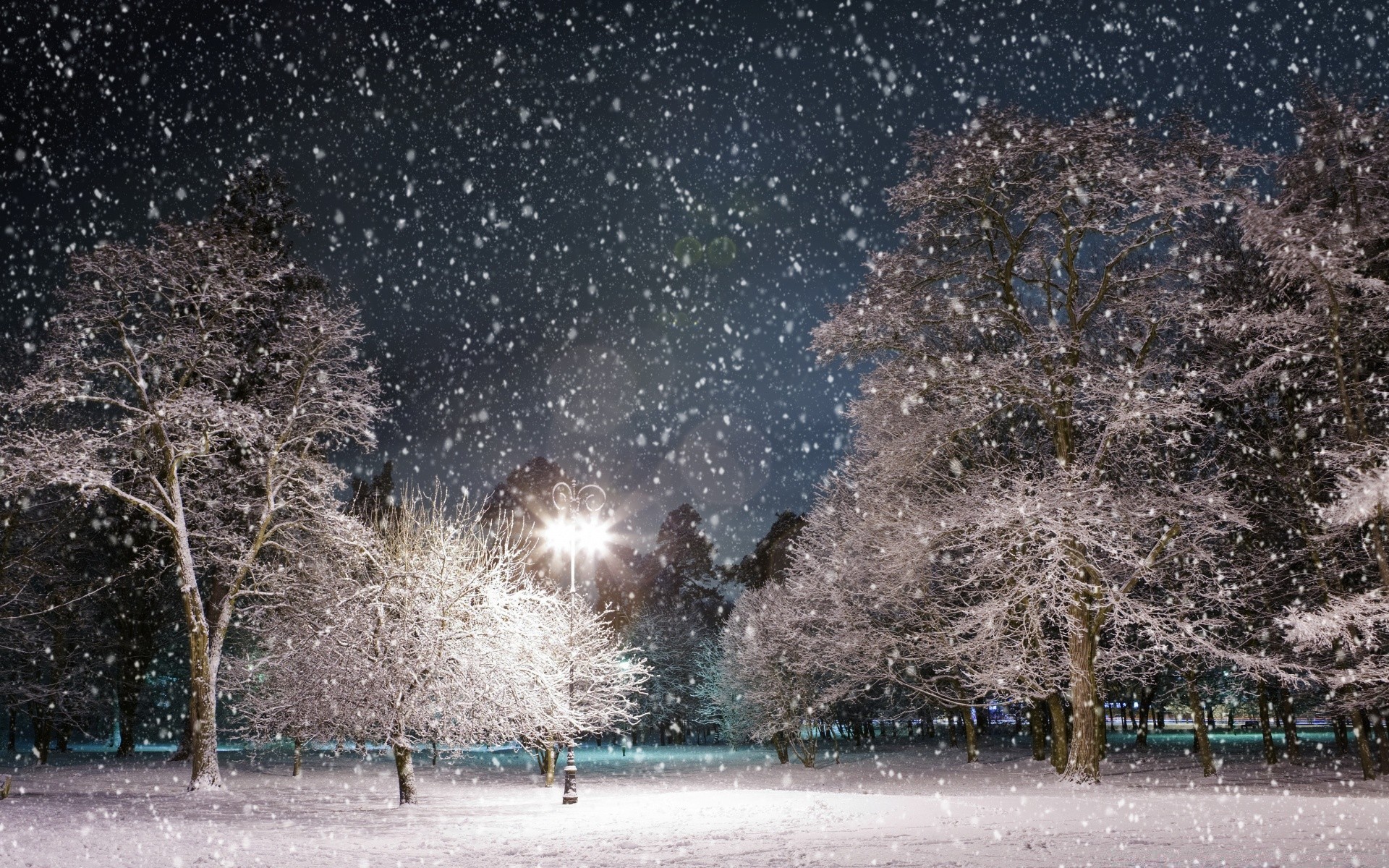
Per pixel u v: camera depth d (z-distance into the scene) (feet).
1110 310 88.79
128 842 47.34
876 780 105.29
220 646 90.53
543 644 77.71
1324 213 77.20
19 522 110.83
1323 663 87.45
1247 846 39.22
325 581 78.95
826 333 86.48
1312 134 77.20
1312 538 85.56
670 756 181.68
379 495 128.88
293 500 95.09
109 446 85.46
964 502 84.23
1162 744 162.71
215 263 90.38
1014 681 86.38
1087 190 79.30
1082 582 81.15
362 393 94.63
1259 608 94.68
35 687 124.77
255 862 39.96
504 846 45.11
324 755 162.50
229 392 96.48
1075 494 77.05
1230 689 140.26
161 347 86.12
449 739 73.77
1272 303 87.10
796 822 52.49
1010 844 41.50
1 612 114.62
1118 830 45.96
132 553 138.00
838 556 105.60
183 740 135.44
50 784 91.97
